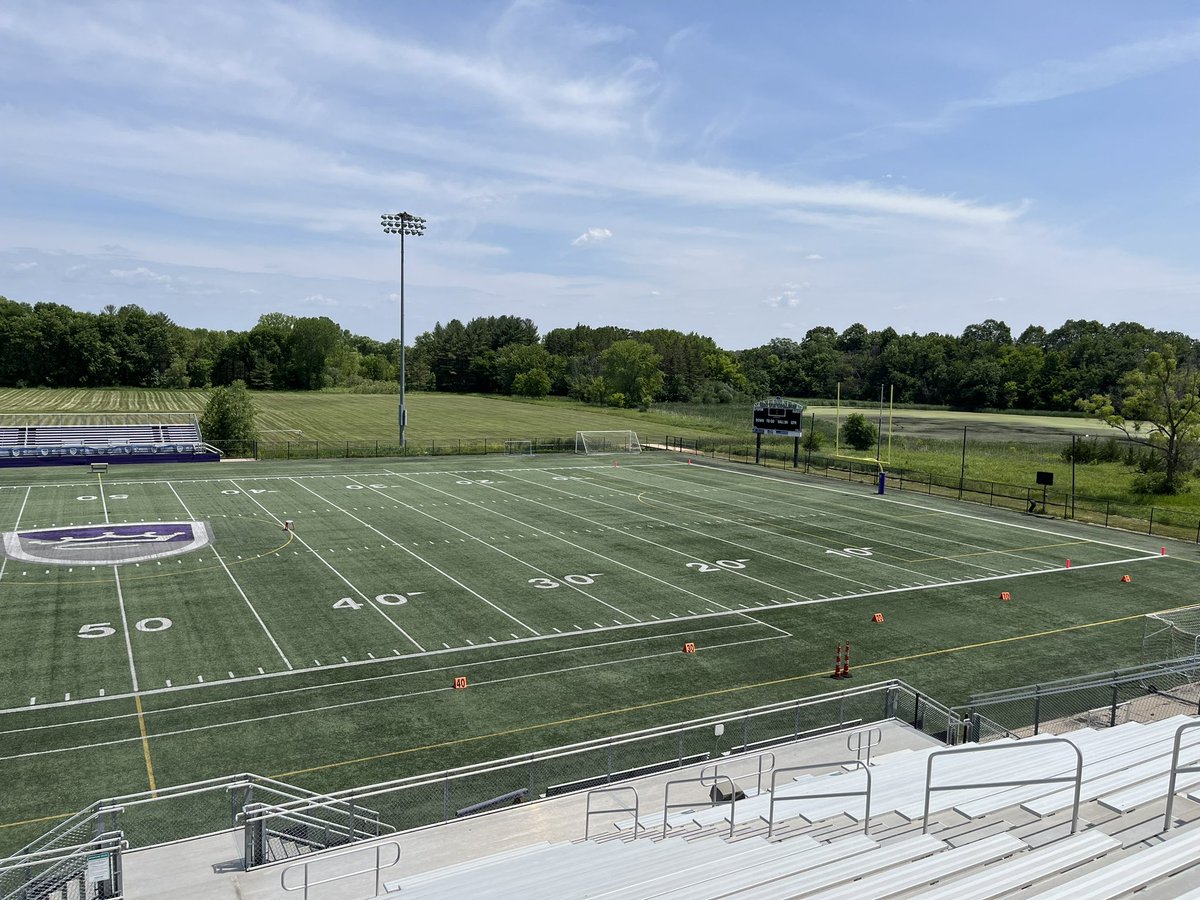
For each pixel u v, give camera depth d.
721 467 63.41
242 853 12.93
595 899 8.82
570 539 38.38
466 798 16.72
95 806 14.76
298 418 100.94
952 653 25.27
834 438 88.00
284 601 28.58
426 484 52.53
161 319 148.00
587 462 64.81
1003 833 8.77
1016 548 38.94
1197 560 37.47
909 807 11.19
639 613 28.25
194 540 36.34
